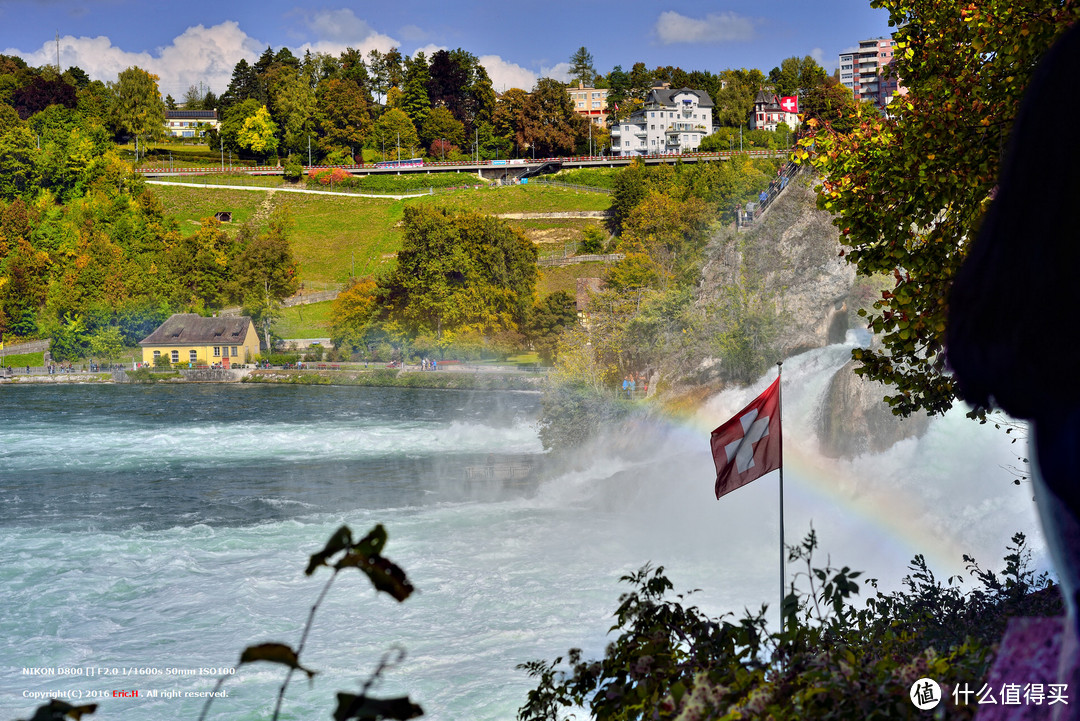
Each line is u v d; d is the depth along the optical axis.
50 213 148.12
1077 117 1.24
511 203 174.00
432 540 30.89
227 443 57.94
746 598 23.52
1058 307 1.22
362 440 58.66
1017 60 11.55
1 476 45.84
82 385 107.88
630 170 155.88
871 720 3.53
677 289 56.69
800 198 52.88
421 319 114.19
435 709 17.17
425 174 192.38
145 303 128.12
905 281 12.88
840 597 4.64
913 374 13.15
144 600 24.84
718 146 182.50
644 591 5.52
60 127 173.25
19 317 130.62
